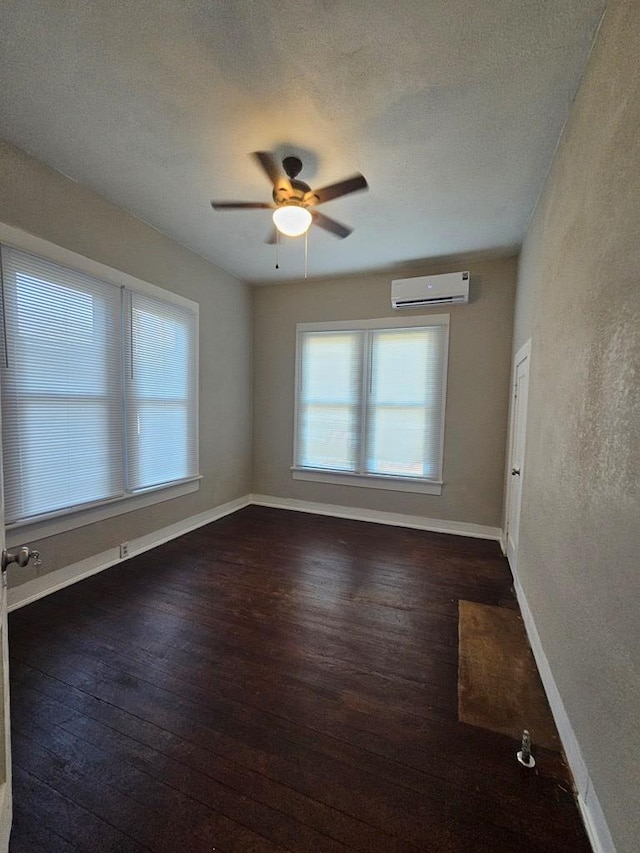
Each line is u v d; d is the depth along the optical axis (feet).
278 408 15.46
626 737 3.29
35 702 5.44
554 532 5.75
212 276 12.97
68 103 6.04
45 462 8.04
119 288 9.47
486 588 9.05
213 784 4.33
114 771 4.45
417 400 13.35
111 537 9.78
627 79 3.77
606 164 4.25
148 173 7.93
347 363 14.26
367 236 10.54
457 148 6.89
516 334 10.93
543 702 5.62
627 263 3.64
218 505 14.06
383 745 4.86
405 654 6.66
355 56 5.11
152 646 6.73
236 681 5.94
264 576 9.50
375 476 13.91
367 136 6.64
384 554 10.98
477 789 4.32
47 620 7.43
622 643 3.45
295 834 3.85
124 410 9.83
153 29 4.80
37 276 7.66
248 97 5.85
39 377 7.82
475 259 12.14
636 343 3.41
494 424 12.42
